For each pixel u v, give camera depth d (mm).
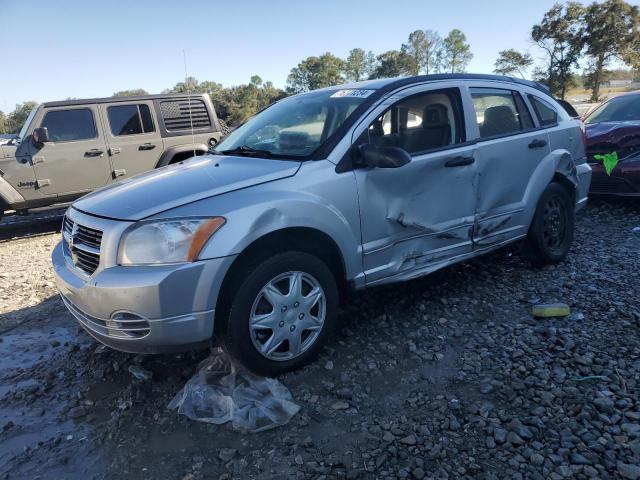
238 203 2930
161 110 8805
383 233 3572
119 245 2816
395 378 3170
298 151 3527
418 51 83500
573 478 2303
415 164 3664
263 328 3037
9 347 3932
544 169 4605
